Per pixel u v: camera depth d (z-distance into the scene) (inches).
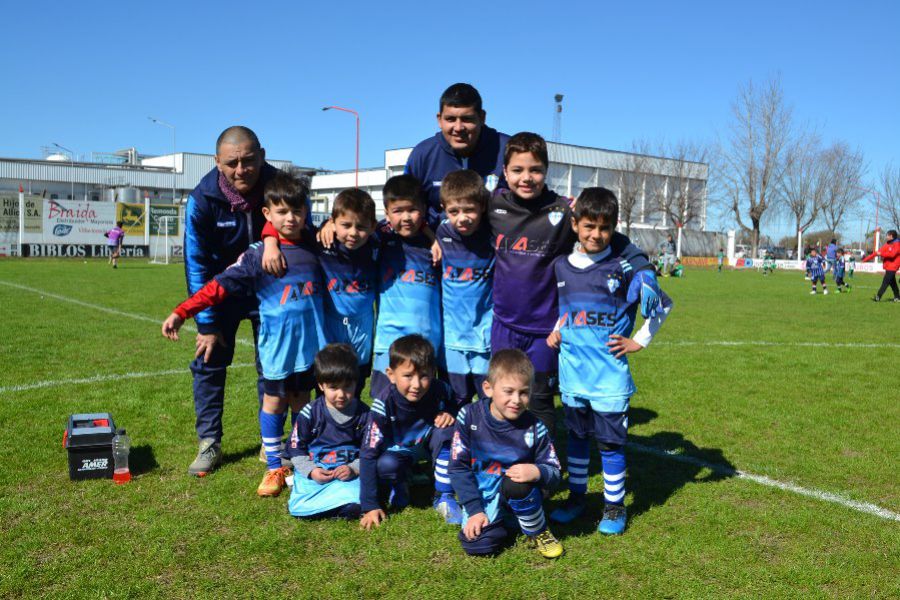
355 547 131.7
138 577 118.8
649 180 2367.1
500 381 128.7
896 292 741.3
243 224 174.7
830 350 380.2
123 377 274.1
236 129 163.3
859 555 130.4
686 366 326.0
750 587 118.5
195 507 149.4
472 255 161.2
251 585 116.7
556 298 157.8
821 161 2214.6
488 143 175.6
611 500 141.9
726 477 175.0
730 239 2092.8
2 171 1999.3
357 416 155.0
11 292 602.2
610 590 116.8
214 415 174.1
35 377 270.8
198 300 158.2
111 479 164.7
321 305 165.3
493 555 130.0
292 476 163.9
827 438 210.4
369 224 156.2
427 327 165.8
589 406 144.4
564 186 2359.7
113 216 1310.3
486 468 136.3
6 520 140.6
